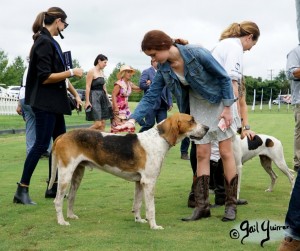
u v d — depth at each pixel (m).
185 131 5.13
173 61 5.10
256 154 6.92
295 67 7.08
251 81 69.06
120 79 11.94
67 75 6.07
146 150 5.06
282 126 20.84
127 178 5.22
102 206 6.03
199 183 5.41
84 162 5.32
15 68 77.25
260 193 6.95
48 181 6.45
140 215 5.52
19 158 10.62
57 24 6.29
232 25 6.00
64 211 5.75
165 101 9.73
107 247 4.32
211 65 5.06
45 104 6.06
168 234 4.75
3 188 7.13
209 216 5.49
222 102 5.34
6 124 21.20
